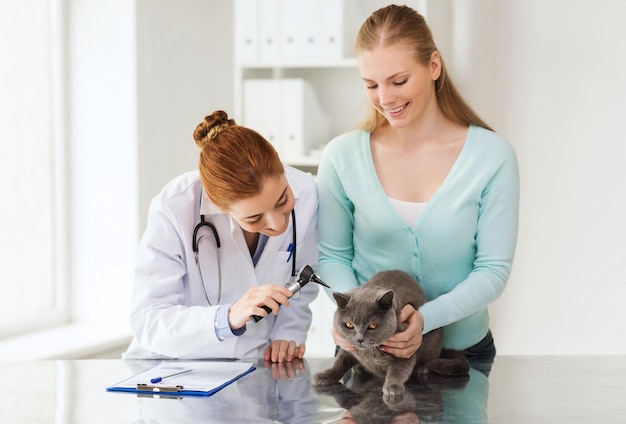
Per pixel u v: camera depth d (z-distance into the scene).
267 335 1.98
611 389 1.50
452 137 1.83
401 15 1.73
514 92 3.37
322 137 3.50
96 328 3.32
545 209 3.39
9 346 3.00
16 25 3.15
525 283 3.44
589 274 3.36
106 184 3.33
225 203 1.67
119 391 1.53
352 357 1.64
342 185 1.88
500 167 1.76
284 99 3.31
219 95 3.74
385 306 1.53
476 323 1.87
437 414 1.35
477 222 1.79
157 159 3.38
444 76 1.83
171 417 1.36
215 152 1.66
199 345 1.72
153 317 1.78
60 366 1.75
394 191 1.84
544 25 3.32
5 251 3.16
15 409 1.42
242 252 1.91
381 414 1.36
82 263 3.41
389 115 1.74
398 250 1.83
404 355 1.55
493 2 3.36
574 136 3.33
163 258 1.84
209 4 3.68
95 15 3.28
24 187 3.22
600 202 3.33
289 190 1.72
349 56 3.32
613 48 3.26
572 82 3.31
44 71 3.28
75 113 3.36
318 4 3.23
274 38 3.30
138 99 3.24
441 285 1.84
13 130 3.17
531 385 1.53
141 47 3.24
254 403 1.43
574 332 3.40
